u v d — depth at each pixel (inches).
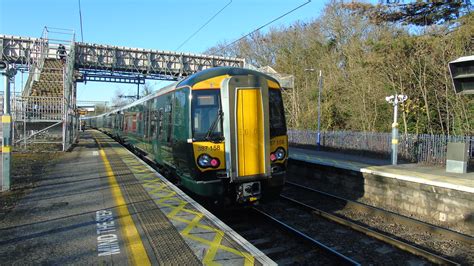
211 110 323.3
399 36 874.1
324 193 486.6
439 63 769.6
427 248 306.3
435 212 388.5
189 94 329.1
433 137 604.1
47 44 1029.8
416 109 878.4
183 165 345.1
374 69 962.1
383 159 682.8
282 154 344.5
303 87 1443.2
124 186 371.2
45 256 189.9
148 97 574.9
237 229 340.8
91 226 239.0
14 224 243.0
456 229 357.7
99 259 186.2
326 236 331.9
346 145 860.6
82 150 768.9
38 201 306.7
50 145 837.8
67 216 261.9
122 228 234.7
